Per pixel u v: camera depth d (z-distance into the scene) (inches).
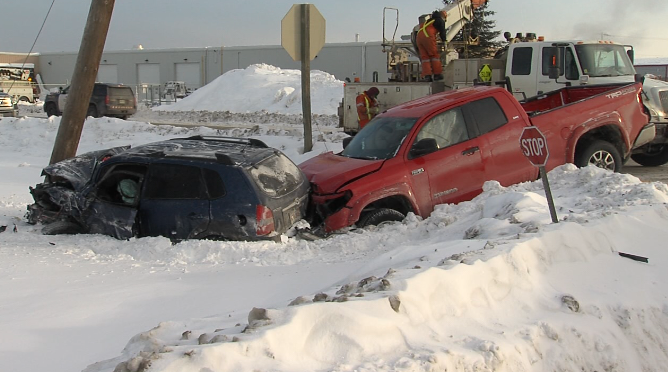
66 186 339.9
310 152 608.1
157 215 309.6
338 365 133.8
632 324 189.2
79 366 154.0
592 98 411.8
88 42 440.8
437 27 647.8
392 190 337.1
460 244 227.3
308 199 337.7
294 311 139.3
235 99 1638.8
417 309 156.0
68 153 445.4
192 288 223.6
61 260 271.4
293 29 565.3
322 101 1523.1
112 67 2605.8
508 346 155.0
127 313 195.8
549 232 210.8
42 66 2753.4
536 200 303.1
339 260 273.4
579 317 181.2
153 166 313.4
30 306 202.4
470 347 151.4
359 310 145.5
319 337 138.7
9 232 330.3
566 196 328.5
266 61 2388.0
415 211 343.9
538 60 608.1
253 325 137.2
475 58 720.3
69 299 209.9
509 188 357.4
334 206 338.6
